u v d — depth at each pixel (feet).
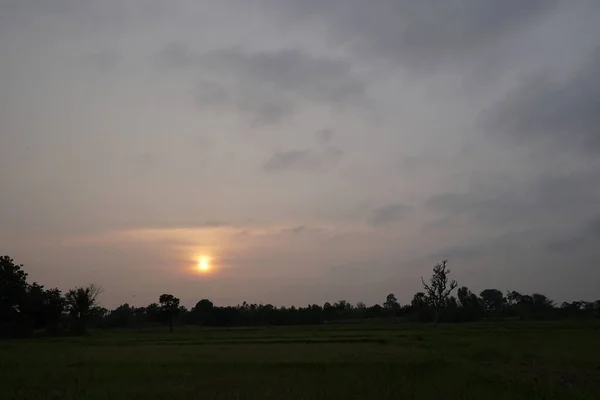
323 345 161.07
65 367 101.40
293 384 75.05
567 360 112.27
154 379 84.53
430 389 68.95
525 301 512.22
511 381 78.95
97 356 125.18
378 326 342.03
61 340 225.56
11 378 85.20
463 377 82.58
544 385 76.07
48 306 290.35
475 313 422.82
